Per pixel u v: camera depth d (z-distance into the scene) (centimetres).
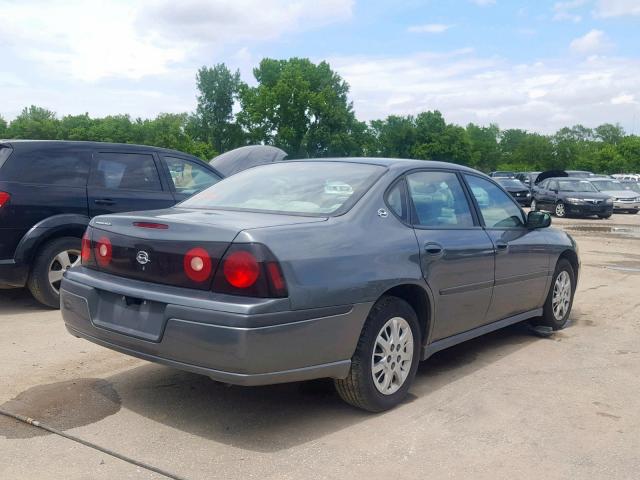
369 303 385
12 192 638
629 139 9056
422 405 427
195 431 377
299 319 349
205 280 351
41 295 664
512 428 391
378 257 397
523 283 551
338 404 424
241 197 452
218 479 320
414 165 475
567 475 332
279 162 510
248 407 415
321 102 7825
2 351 524
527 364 523
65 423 384
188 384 454
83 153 701
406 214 441
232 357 334
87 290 398
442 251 446
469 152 10156
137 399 425
